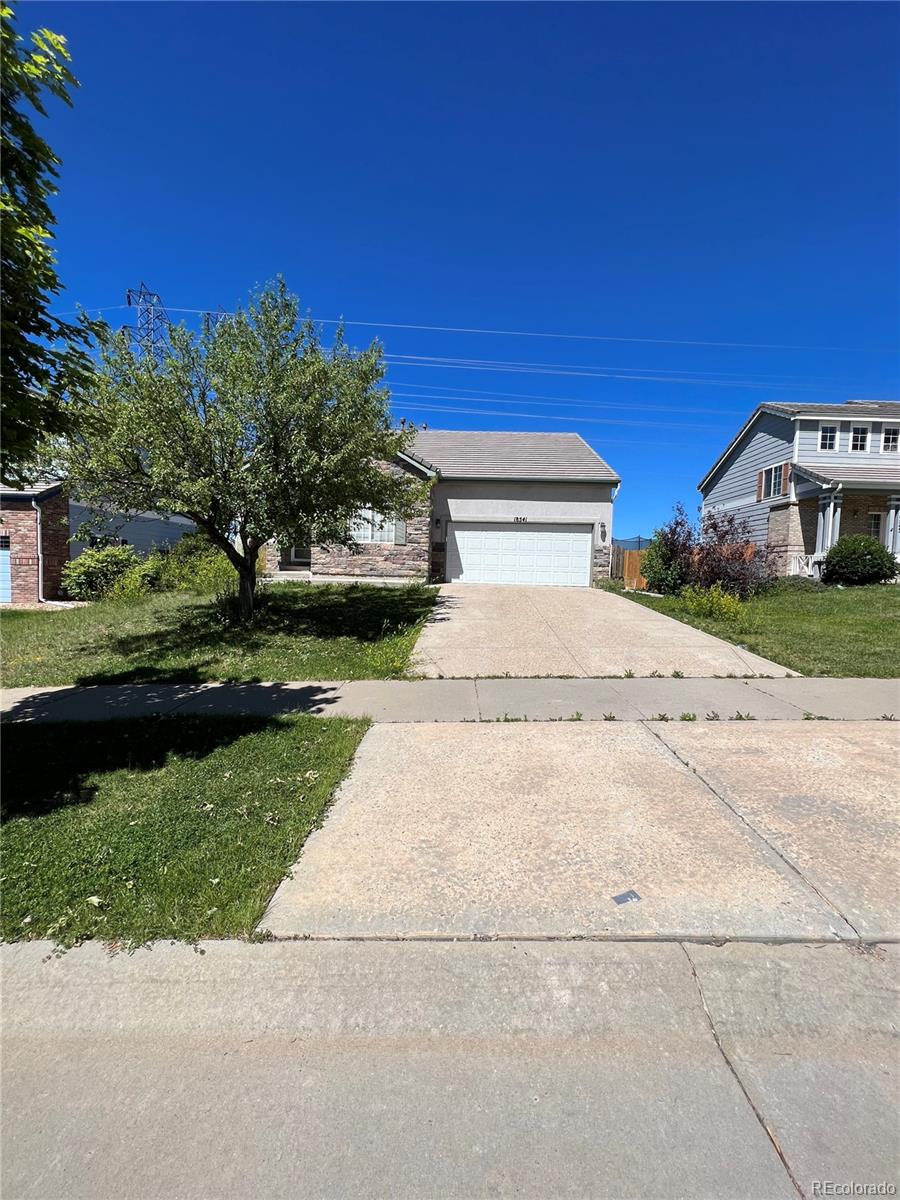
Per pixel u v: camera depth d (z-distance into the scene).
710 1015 2.27
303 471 8.90
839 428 21.72
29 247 3.57
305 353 9.41
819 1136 1.81
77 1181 1.72
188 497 9.05
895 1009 2.28
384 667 7.74
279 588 15.23
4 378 3.78
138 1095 1.98
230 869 3.16
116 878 3.10
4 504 16.72
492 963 2.52
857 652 8.42
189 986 2.43
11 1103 1.96
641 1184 1.68
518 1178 1.70
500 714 5.84
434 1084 2.00
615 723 5.50
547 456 19.95
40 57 3.51
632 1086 1.99
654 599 14.28
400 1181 1.70
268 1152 1.79
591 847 3.36
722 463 28.16
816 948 2.57
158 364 8.91
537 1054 2.11
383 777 4.36
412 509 11.77
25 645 9.89
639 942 2.62
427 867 3.19
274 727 5.47
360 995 2.38
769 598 15.08
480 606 12.41
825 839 3.40
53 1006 2.36
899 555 19.83
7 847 3.39
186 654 8.80
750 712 5.79
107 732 5.42
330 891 3.00
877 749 4.77
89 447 8.62
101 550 17.31
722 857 3.24
